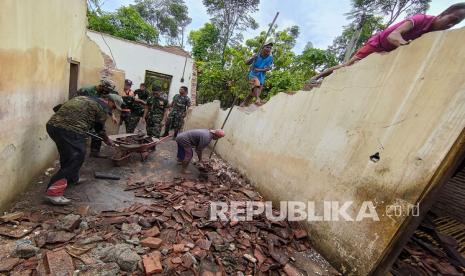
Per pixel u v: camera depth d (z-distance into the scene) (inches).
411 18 108.8
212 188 180.2
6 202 109.5
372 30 452.8
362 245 104.8
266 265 107.0
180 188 169.8
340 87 131.9
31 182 136.8
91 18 564.7
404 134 96.1
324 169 132.3
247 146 223.5
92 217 119.6
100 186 155.6
